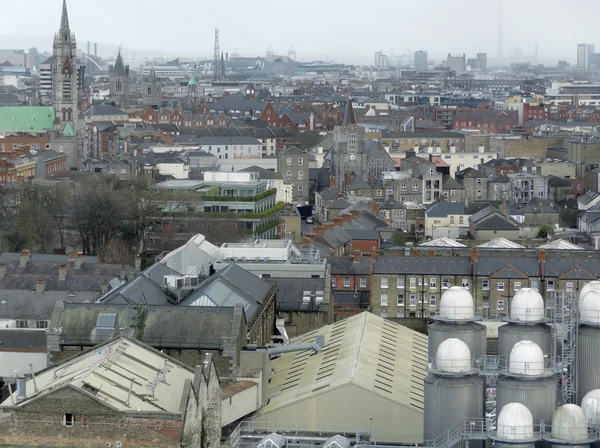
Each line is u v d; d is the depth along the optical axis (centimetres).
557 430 18388
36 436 18800
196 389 19262
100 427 18725
